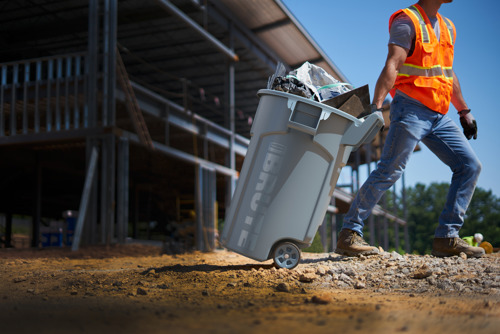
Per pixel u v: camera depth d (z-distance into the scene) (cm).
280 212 317
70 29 1873
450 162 398
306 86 341
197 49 2070
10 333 146
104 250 809
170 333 145
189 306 208
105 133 917
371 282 295
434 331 146
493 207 8769
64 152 1294
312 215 320
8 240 2442
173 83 2506
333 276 302
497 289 261
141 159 1457
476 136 432
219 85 2498
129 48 2069
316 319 169
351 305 207
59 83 976
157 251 869
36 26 1895
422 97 377
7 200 2252
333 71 1952
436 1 387
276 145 322
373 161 2752
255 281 284
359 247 374
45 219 2962
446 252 393
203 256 651
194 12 1597
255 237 317
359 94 332
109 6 954
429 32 378
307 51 1784
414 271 315
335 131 324
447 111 392
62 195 2375
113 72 938
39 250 862
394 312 186
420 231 8738
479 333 144
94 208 904
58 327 156
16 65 1029
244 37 1672
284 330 148
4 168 1481
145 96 1127
